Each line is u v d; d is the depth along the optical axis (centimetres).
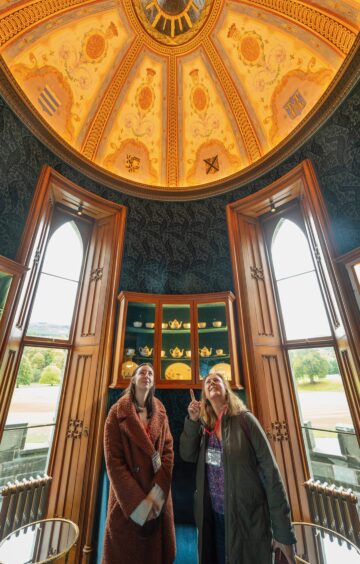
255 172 310
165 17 304
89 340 265
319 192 245
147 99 346
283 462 223
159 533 131
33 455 223
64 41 276
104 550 127
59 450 232
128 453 132
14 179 231
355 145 221
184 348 278
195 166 360
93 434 231
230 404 135
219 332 279
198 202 336
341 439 215
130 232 313
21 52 246
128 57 320
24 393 230
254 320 271
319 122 250
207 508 129
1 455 206
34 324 252
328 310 238
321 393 237
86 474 219
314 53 261
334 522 189
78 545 202
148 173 356
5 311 205
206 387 146
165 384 249
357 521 180
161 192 337
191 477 245
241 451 120
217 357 266
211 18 304
